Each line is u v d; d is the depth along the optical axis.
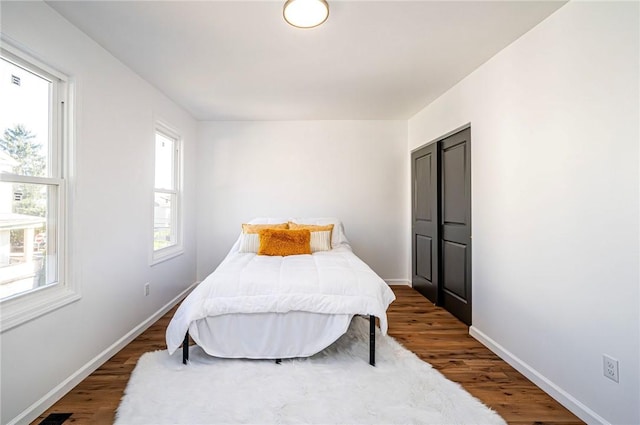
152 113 2.78
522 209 1.97
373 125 4.04
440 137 3.12
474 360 2.10
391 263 4.07
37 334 1.55
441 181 3.19
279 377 1.82
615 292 1.39
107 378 1.86
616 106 1.39
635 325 1.32
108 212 2.13
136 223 2.50
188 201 3.69
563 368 1.65
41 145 1.69
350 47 2.13
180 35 1.96
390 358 2.06
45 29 1.62
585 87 1.54
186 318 1.94
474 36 1.98
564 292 1.65
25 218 1.59
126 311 2.35
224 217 3.99
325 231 3.30
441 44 2.09
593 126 1.49
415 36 1.99
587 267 1.52
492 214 2.27
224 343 2.00
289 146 4.01
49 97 1.74
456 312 2.89
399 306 3.23
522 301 1.96
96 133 2.01
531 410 1.59
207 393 1.67
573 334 1.59
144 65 2.37
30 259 1.62
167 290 3.10
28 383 1.50
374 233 4.05
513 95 2.05
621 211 1.37
